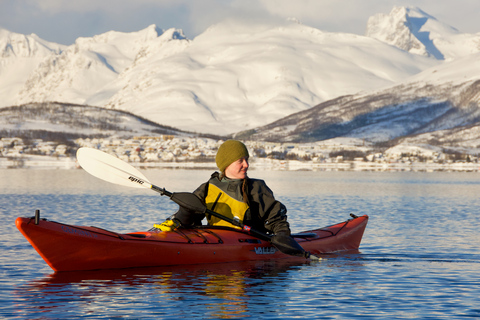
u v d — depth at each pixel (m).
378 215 34.88
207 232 14.70
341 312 10.54
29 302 11.05
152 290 11.95
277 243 13.84
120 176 15.05
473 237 22.81
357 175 146.25
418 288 12.51
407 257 16.92
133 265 13.66
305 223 29.23
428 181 107.31
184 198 13.93
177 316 10.19
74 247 12.92
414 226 27.62
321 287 12.53
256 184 14.22
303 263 15.29
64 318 10.05
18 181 88.31
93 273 13.30
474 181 108.00
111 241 13.29
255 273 13.81
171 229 14.42
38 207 39.12
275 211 14.08
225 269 14.05
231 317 10.16
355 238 18.05
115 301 11.15
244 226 14.01
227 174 14.27
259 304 11.04
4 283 12.66
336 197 55.44
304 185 85.94
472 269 14.91
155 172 154.88
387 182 101.19
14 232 22.62
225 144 14.07
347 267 14.93
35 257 16.31
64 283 12.45
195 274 13.43
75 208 38.38
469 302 11.32
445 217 33.34
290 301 11.31
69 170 159.50
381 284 12.91
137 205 41.38
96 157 15.29
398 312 10.58
